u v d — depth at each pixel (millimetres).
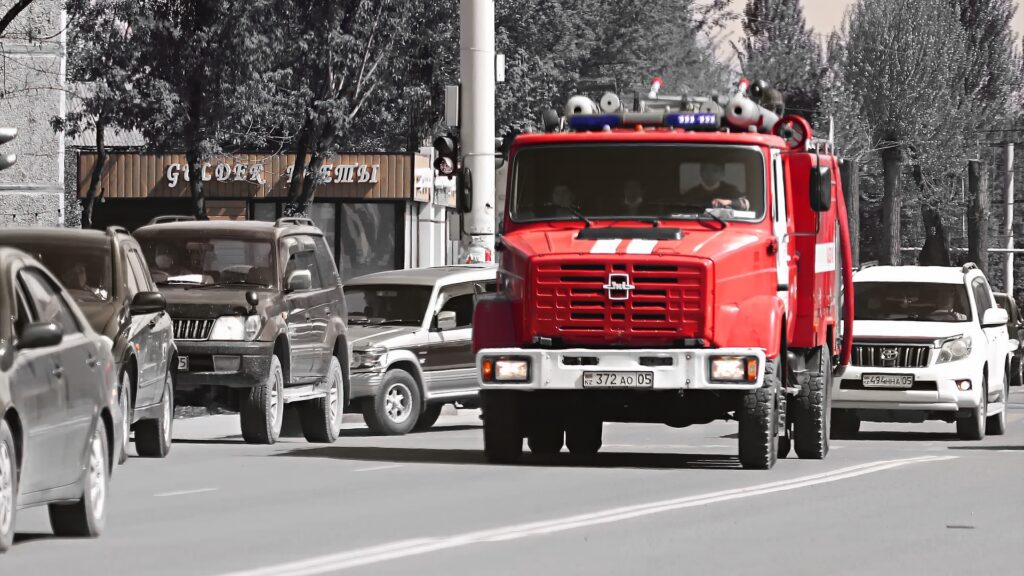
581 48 127125
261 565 19688
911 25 163750
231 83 60750
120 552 20938
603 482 30469
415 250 103812
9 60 74812
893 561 20375
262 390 40469
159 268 41562
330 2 65250
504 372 32781
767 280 33219
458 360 49500
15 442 20250
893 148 165625
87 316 33562
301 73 69000
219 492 28734
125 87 61094
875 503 27156
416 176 101750
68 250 34625
